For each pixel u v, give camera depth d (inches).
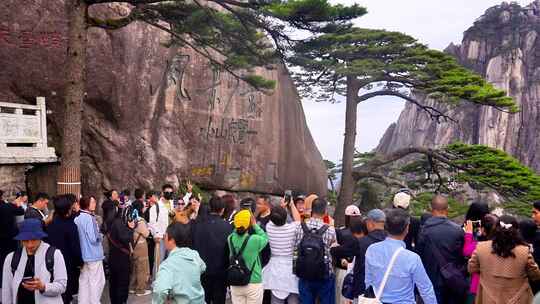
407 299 150.3
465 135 2974.9
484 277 187.5
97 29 553.9
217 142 685.3
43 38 510.9
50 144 522.9
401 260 151.0
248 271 220.4
